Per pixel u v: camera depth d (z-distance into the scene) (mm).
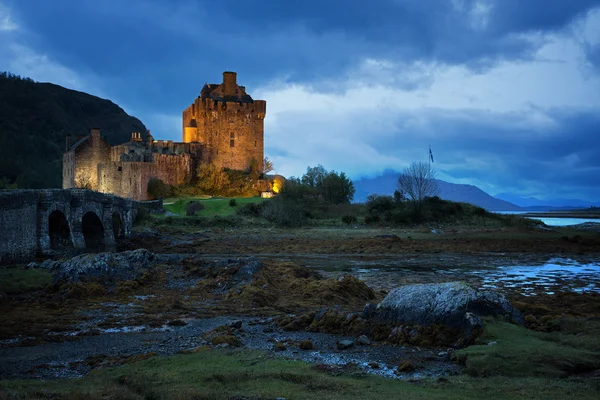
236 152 130000
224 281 29188
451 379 12562
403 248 58125
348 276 28844
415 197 93375
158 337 18406
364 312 18547
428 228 78562
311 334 18531
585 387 11578
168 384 12023
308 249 57938
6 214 33844
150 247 59438
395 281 35375
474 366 13250
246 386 11930
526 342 14570
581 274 39844
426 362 14570
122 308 24141
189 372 13047
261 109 131625
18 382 12398
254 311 23547
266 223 82188
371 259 50562
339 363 14641
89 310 23609
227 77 134500
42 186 188375
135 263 33125
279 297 26844
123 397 10844
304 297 26938
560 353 13586
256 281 28125
